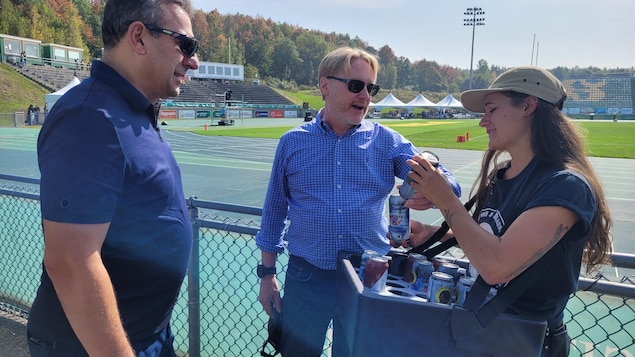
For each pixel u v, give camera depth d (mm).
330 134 2236
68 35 78812
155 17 1492
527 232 1285
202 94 62062
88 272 1261
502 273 1293
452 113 73875
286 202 2426
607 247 1500
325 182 2211
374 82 2215
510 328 1283
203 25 105688
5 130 25922
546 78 1470
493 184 1678
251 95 70438
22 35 67375
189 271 2527
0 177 3461
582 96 102375
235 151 17000
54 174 1258
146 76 1542
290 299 2340
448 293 1454
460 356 1312
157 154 1521
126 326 1562
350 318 1482
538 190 1370
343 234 2189
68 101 1339
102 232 1314
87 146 1284
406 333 1328
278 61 119000
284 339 2377
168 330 1848
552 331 1471
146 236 1496
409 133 29188
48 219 1255
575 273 1403
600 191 1433
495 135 1568
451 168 13141
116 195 1346
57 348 1500
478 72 152250
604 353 3012
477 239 1330
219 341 3178
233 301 3695
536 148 1458
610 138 26188
